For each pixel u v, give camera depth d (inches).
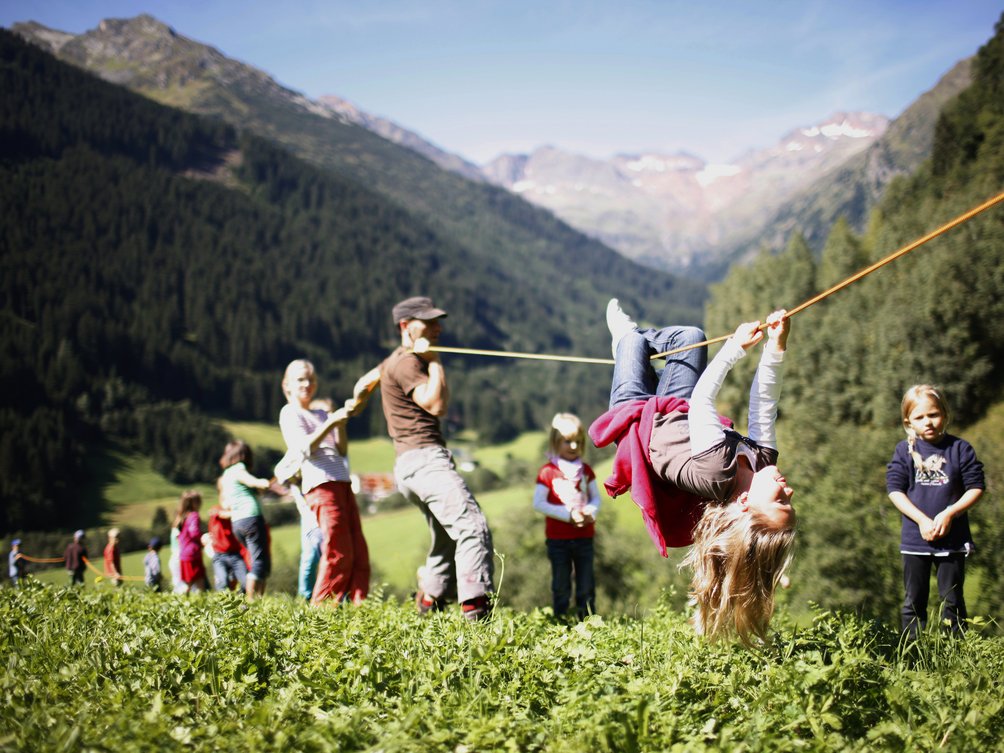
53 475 6392.7
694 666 176.6
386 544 3720.5
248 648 183.3
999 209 3366.1
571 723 147.3
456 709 154.5
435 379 275.6
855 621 211.3
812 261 4288.9
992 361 3174.2
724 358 181.6
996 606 642.8
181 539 504.4
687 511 192.5
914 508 252.5
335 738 139.5
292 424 325.4
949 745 137.9
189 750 135.1
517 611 269.0
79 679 167.9
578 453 348.5
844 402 3233.3
